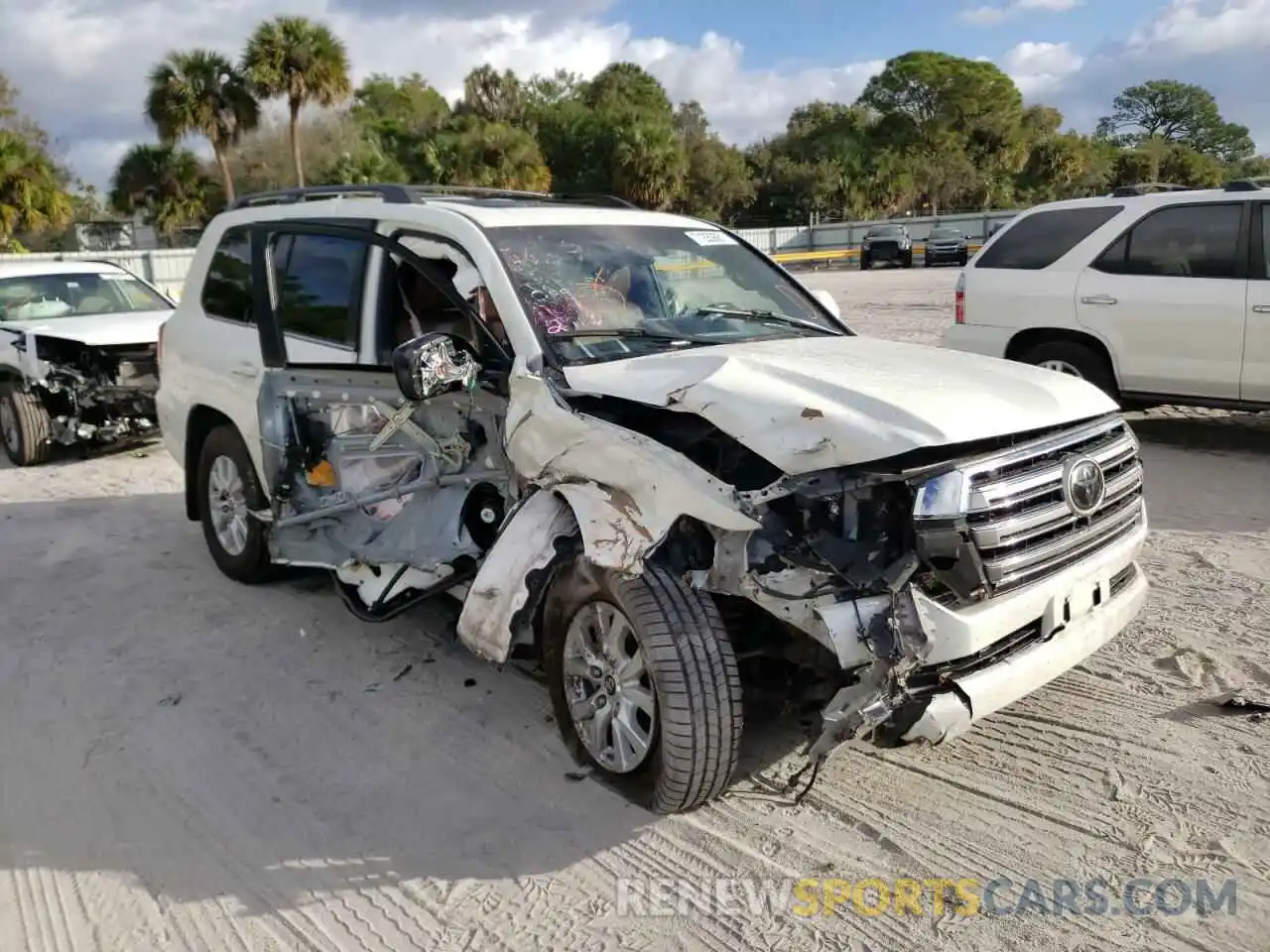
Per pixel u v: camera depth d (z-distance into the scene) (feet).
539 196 18.13
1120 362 26.21
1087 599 11.49
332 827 11.55
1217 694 13.64
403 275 15.51
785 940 9.53
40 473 30.22
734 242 17.08
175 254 98.12
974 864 10.48
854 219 210.38
